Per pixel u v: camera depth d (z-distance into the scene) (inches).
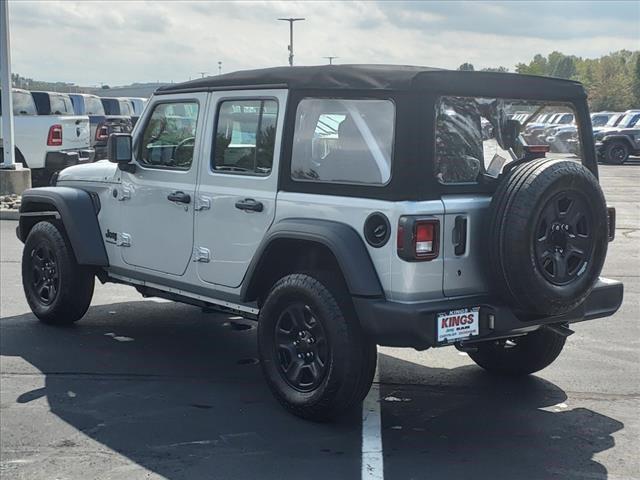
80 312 275.1
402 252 171.2
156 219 236.5
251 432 187.8
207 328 281.9
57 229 271.3
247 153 208.1
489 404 208.4
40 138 630.5
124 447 178.9
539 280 172.4
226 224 212.2
